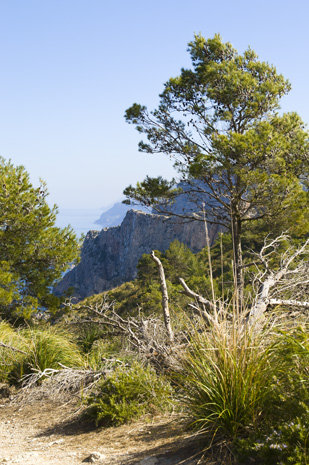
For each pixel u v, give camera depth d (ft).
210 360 13.30
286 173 52.39
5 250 56.75
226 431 12.05
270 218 50.75
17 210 56.54
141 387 19.02
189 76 61.87
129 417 17.79
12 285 53.62
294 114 60.54
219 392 12.69
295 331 14.87
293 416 10.95
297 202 48.55
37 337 28.14
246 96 58.75
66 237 60.39
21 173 58.54
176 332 24.54
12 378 26.14
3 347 27.76
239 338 13.58
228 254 112.98
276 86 59.41
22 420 20.58
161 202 59.77
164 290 26.73
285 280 26.04
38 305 55.77
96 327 29.66
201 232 359.25
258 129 53.67
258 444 10.31
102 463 13.03
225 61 61.72
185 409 15.78
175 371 18.72
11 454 15.78
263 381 12.50
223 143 49.88
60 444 16.57
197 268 144.56
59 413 20.63
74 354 27.02
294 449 9.60
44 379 24.91
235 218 51.96
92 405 18.47
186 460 11.65
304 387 11.59
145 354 22.74
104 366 23.08
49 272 58.70
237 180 51.72
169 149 61.26
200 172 51.34
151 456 12.47
